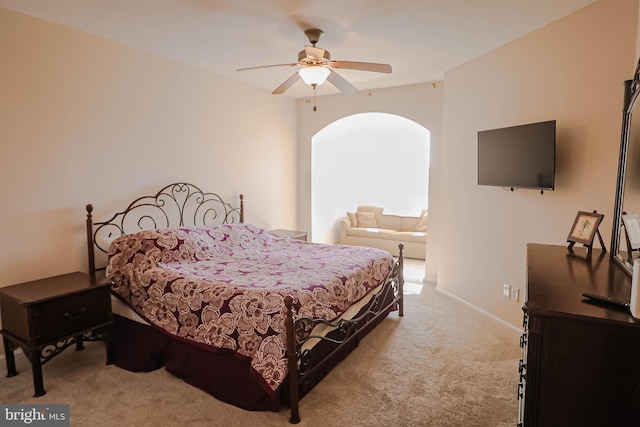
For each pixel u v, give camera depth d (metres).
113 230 3.35
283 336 2.13
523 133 2.96
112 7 2.59
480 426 2.05
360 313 3.04
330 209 6.85
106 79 3.23
